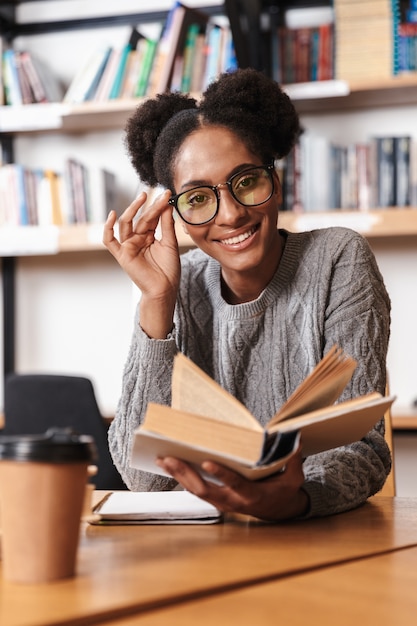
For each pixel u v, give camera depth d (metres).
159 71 2.94
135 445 0.92
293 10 3.09
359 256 1.45
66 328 3.28
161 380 1.33
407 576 0.76
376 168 2.79
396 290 3.00
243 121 1.36
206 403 0.97
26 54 3.09
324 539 0.94
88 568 0.78
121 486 2.33
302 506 1.06
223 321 1.50
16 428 2.37
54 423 2.33
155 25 3.24
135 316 1.43
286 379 1.45
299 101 2.91
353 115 3.03
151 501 1.15
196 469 0.96
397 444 2.99
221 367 1.50
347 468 1.16
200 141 1.35
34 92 3.08
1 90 3.09
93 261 3.27
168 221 1.40
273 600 0.67
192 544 0.91
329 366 0.97
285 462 0.94
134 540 0.93
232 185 1.33
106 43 3.27
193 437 0.90
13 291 3.29
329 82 2.78
